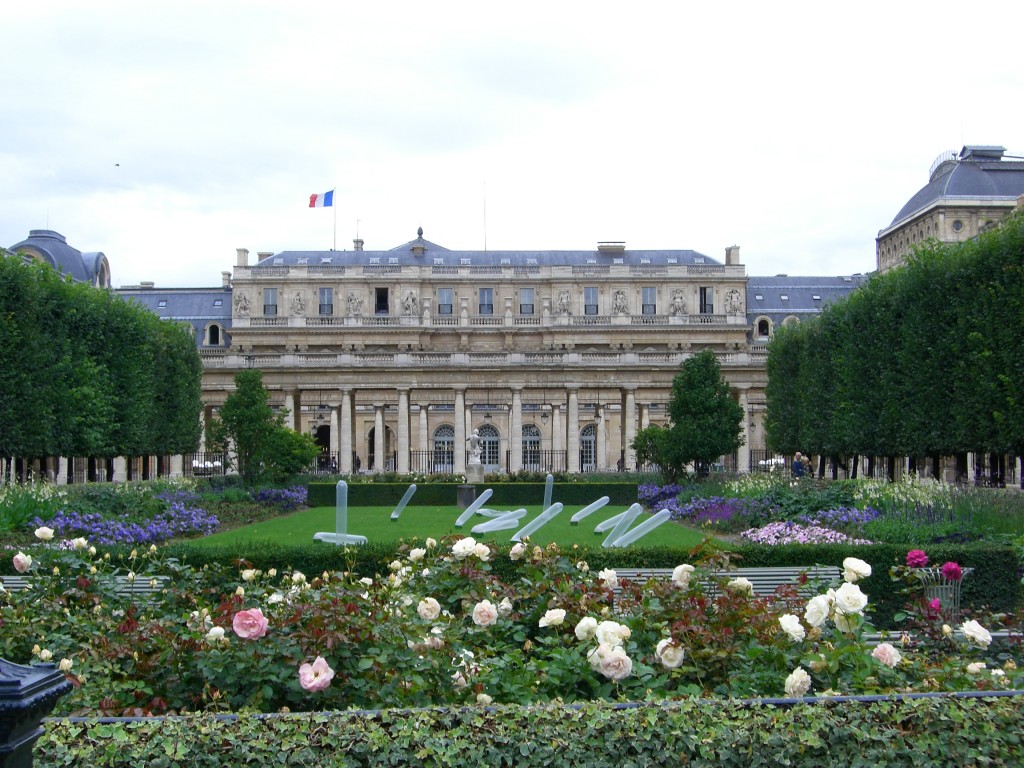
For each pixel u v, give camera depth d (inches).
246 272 3858.3
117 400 2185.0
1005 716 391.5
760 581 917.8
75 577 602.2
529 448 3905.0
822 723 382.3
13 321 1815.9
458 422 3312.0
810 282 4266.7
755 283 4229.8
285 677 424.5
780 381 2714.1
